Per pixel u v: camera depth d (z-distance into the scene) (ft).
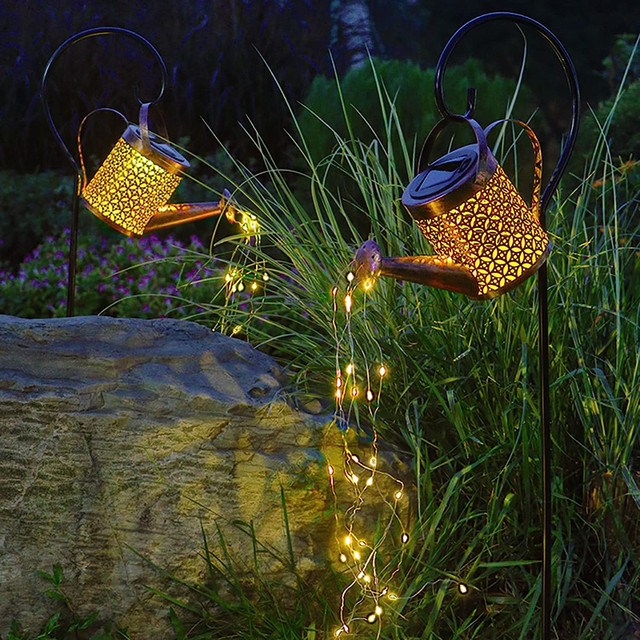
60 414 8.06
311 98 18.28
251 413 8.16
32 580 8.25
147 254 16.21
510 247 6.27
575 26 30.86
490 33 31.30
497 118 17.37
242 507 8.16
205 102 24.53
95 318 8.61
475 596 8.39
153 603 8.23
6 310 15.08
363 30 30.27
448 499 8.02
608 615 8.14
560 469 8.64
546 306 6.79
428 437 8.99
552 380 8.80
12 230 20.01
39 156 24.26
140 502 8.14
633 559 8.13
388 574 8.23
